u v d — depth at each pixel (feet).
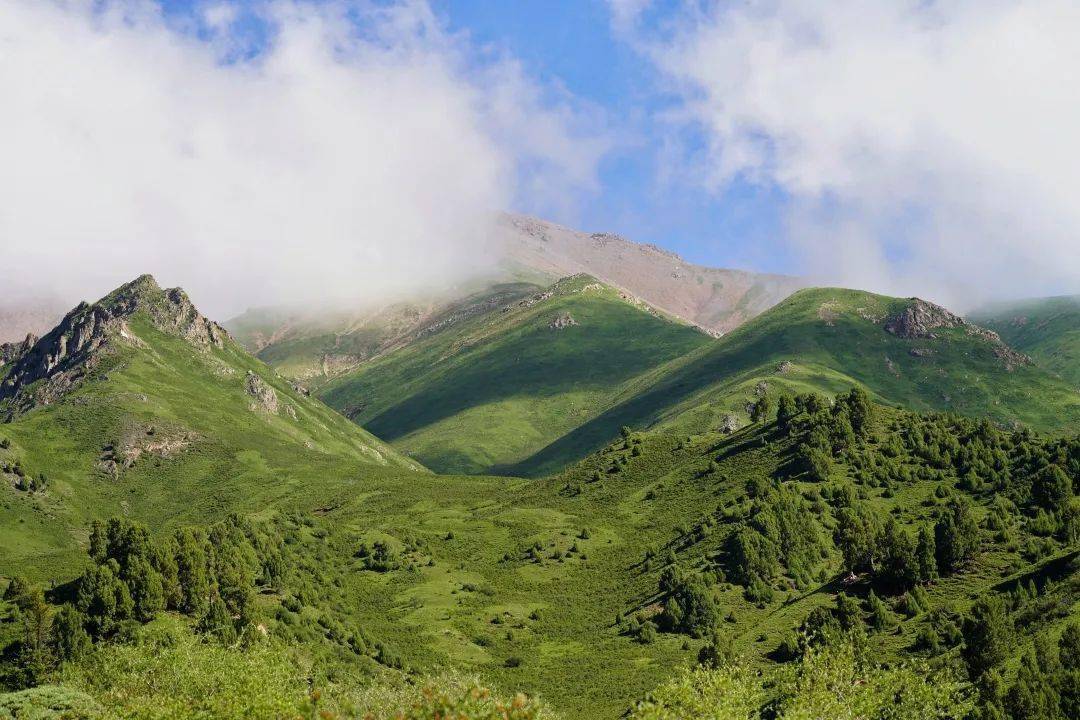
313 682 376.89
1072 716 223.10
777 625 453.17
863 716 201.26
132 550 473.67
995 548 459.73
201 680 292.61
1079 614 291.17
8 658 383.45
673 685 191.01
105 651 352.28
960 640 341.41
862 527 485.56
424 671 484.33
